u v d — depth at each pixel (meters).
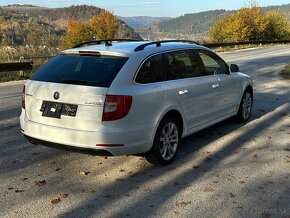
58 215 3.92
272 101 10.58
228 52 34.09
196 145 6.44
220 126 7.71
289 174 5.16
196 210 4.08
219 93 6.71
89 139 4.66
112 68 4.88
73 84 4.83
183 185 4.75
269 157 5.86
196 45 6.43
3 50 20.98
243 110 7.89
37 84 5.11
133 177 5.00
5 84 13.96
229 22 59.00
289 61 24.05
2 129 7.23
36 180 4.83
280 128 7.61
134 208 4.11
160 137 5.26
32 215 3.91
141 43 5.76
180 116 5.66
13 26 131.25
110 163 5.50
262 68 19.80
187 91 5.75
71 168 5.28
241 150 6.20
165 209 4.09
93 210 4.05
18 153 5.84
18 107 9.44
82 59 5.18
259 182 4.87
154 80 5.21
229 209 4.12
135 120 4.80
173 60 5.68
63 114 4.83
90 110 4.68
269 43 51.06
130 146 4.81
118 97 4.64
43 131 4.96
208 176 5.06
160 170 5.27
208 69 6.57
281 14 63.59
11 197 4.33
